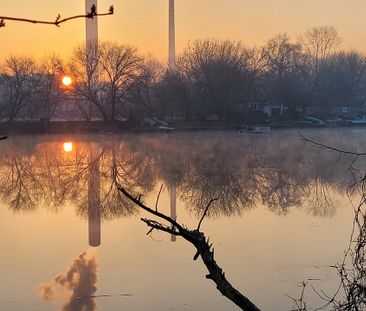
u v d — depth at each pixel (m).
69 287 10.31
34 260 12.24
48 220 16.95
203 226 15.34
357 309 4.11
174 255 12.33
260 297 9.41
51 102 59.84
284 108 71.81
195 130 61.22
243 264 11.38
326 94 74.06
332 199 19.02
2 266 11.75
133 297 9.77
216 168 31.56
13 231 15.40
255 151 41.72
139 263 11.77
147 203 19.84
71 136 56.41
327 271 10.43
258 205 18.89
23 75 59.06
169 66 71.44
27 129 56.62
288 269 10.88
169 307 9.29
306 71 75.19
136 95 61.91
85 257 12.35
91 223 16.28
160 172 30.03
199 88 65.06
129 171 30.50
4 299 9.74
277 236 13.86
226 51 66.62
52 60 59.69
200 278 10.73
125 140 52.59
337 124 66.50
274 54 73.38
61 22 2.05
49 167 32.66
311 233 14.03
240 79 64.81
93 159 36.97
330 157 35.56
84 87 59.38
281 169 30.27
